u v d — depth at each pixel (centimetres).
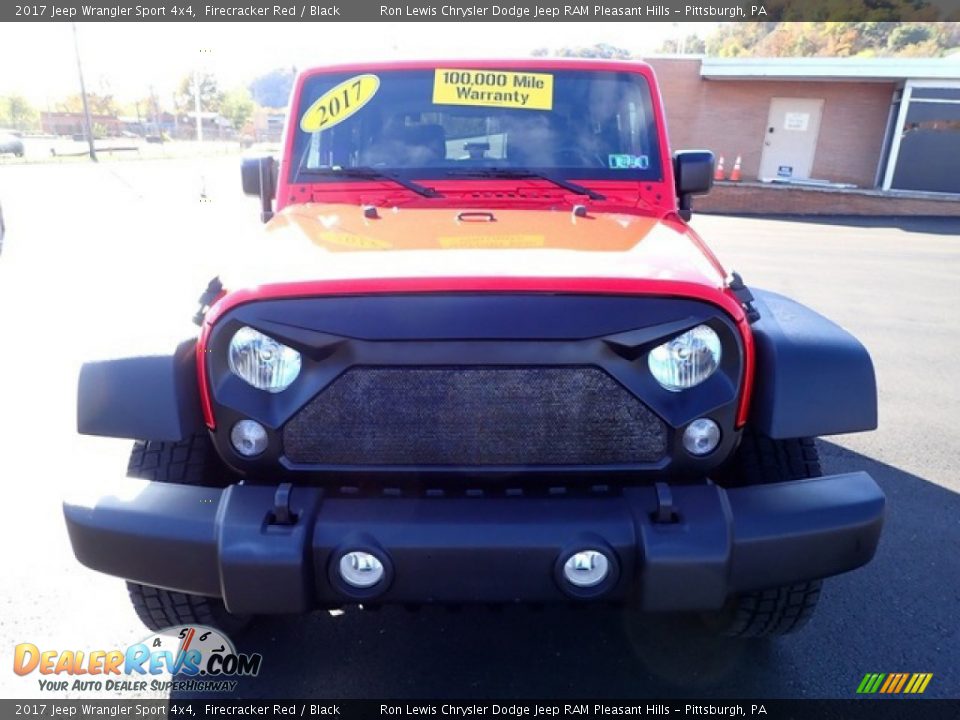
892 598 293
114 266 880
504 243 232
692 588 192
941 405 506
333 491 204
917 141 1853
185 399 207
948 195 1781
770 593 239
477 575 192
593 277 195
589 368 194
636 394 194
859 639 269
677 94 2077
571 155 315
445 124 318
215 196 1684
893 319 745
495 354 192
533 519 192
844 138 2028
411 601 196
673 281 196
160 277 821
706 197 1839
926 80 1828
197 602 244
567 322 192
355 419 197
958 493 380
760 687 246
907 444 441
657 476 203
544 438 198
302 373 196
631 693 244
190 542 195
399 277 194
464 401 196
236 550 190
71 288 767
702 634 272
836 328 221
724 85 2048
